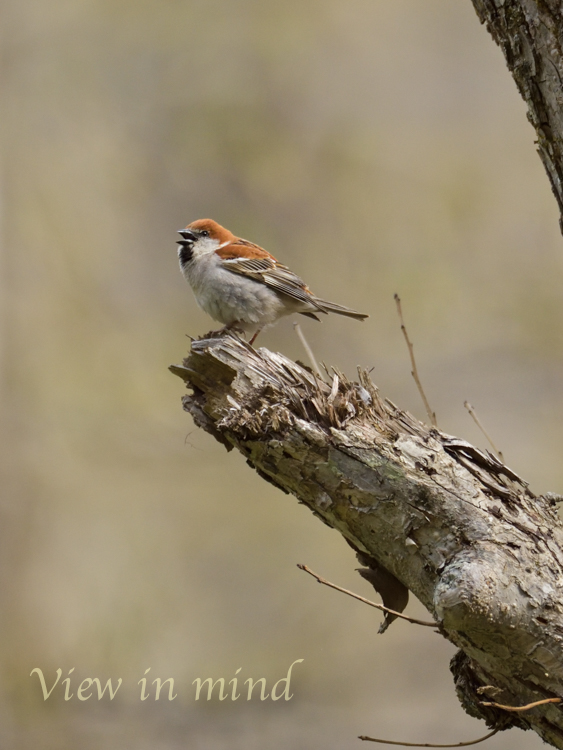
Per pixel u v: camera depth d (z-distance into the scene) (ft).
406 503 13.80
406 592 14.99
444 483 13.79
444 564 13.33
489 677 13.88
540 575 13.08
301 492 14.61
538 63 13.89
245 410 14.57
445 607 12.60
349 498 14.17
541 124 14.34
